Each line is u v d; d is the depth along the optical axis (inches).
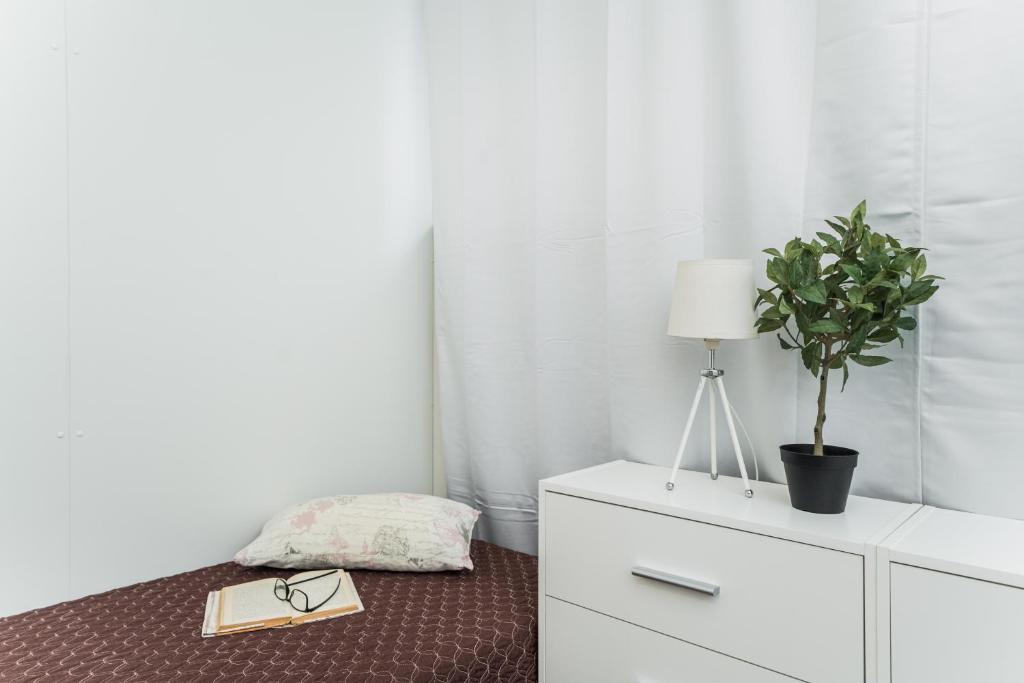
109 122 60.0
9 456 54.5
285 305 73.3
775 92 56.2
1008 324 45.9
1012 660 35.3
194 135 65.8
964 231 47.3
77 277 58.1
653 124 63.9
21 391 55.1
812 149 54.0
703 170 61.0
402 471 85.7
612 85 66.3
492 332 80.2
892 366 51.1
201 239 66.4
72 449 57.8
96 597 58.4
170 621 53.9
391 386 84.2
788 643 43.6
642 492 53.6
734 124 58.7
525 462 78.2
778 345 56.8
